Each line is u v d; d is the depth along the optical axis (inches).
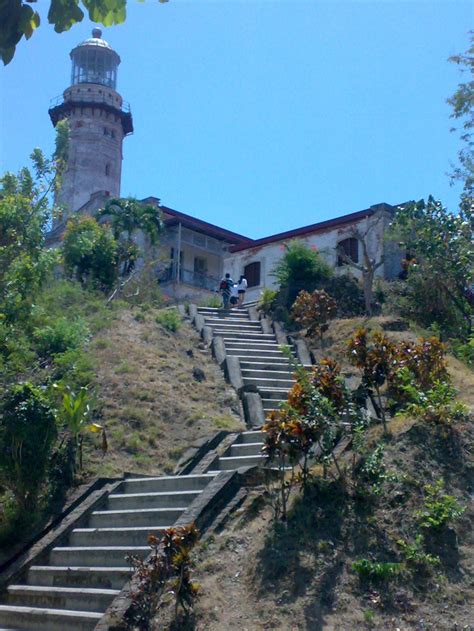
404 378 422.0
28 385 462.0
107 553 382.0
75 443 487.8
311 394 366.9
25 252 605.9
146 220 1149.1
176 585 310.7
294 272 897.5
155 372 629.6
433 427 388.8
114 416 546.6
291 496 358.0
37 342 627.8
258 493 370.9
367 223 1095.0
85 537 411.5
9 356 561.9
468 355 589.9
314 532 331.9
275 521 341.4
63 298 780.6
